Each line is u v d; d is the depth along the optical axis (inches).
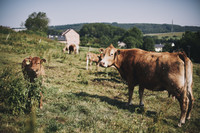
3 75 220.7
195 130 207.6
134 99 310.0
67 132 177.6
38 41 1096.8
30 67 242.1
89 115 221.6
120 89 366.9
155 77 225.8
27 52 713.6
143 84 247.6
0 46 741.3
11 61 505.0
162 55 226.4
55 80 369.7
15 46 809.5
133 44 3779.5
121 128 198.5
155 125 193.6
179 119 233.6
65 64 585.9
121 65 274.2
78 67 569.9
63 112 221.0
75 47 931.3
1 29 1288.1
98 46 2588.6
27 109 202.7
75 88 337.7
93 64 685.9
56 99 260.7
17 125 173.3
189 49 1883.6
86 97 284.0
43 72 261.3
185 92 206.8
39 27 4131.4
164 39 6328.7
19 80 211.2
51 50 925.8
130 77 263.0
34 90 207.2
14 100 196.1
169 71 211.9
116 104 275.7
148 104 287.4
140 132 190.5
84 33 5777.6
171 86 211.9
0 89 201.6
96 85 381.7
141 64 239.8
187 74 205.5
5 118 184.4
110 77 468.8
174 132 201.0
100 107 251.0
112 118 219.5
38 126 176.4
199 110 274.5
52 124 184.4
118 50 274.5
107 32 5767.7
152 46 3563.0
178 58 213.5
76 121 202.7
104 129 190.9
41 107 220.8
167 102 300.8
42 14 4217.5
